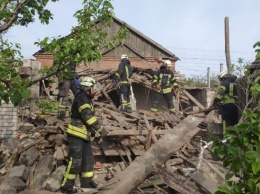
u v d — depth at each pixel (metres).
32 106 10.27
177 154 7.83
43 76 4.76
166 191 6.73
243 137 2.73
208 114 10.45
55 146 8.38
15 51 4.89
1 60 4.49
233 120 8.54
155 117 10.31
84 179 6.59
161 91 11.54
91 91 6.49
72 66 4.82
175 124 9.84
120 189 6.05
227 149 2.90
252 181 2.61
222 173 6.98
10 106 10.41
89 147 6.65
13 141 9.09
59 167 7.62
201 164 7.28
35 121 10.25
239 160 2.71
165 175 6.38
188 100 14.35
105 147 8.16
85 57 4.52
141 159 6.59
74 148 6.38
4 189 6.84
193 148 8.09
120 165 7.95
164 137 7.12
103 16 4.93
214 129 8.40
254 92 3.35
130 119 9.65
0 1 4.41
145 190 6.78
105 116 9.73
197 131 7.40
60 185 6.89
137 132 8.45
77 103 6.34
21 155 8.31
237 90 8.00
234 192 2.70
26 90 3.81
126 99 11.03
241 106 7.63
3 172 7.92
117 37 5.43
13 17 4.50
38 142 8.62
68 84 10.45
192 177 6.45
